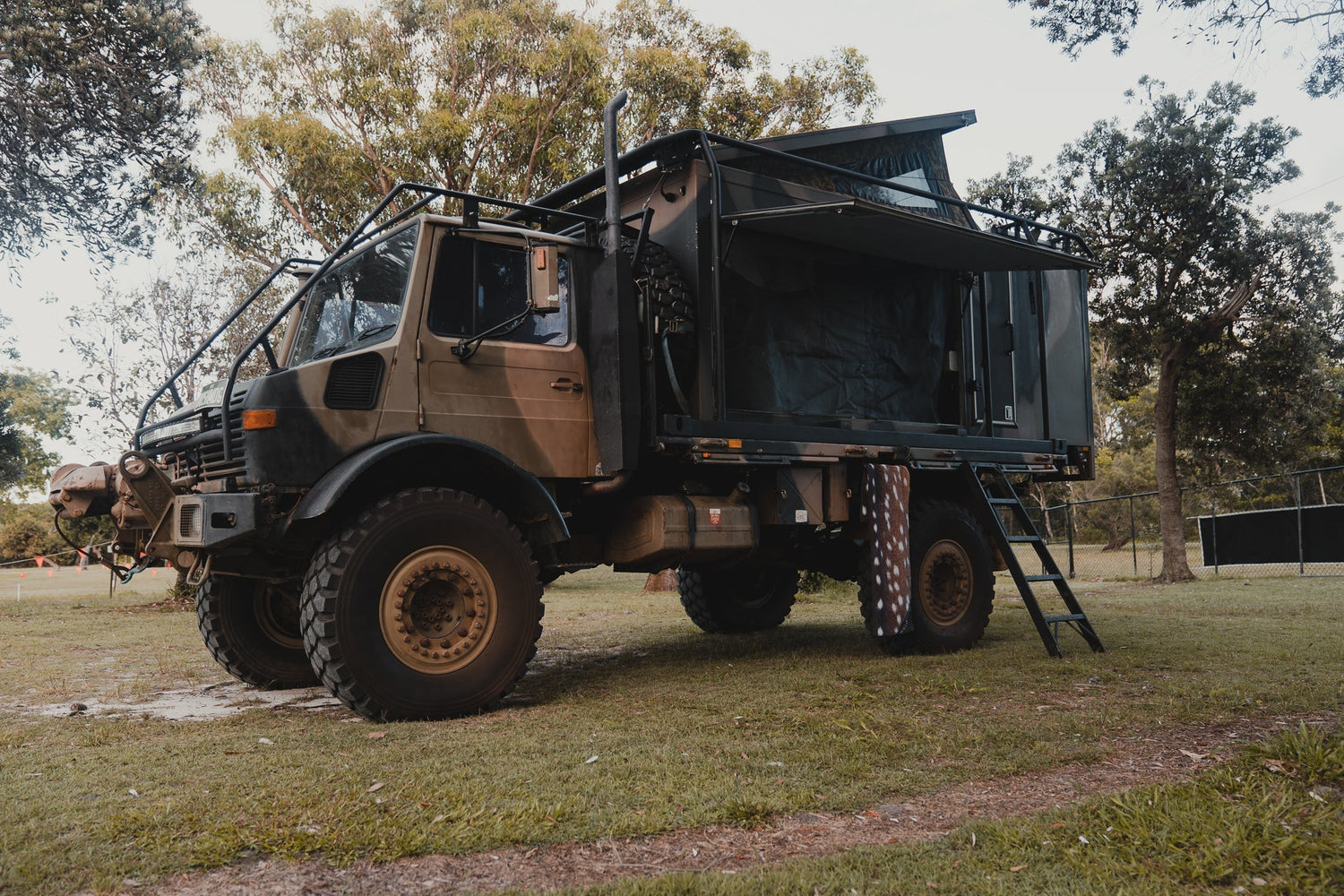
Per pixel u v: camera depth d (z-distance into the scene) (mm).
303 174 15711
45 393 45219
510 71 16609
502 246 5449
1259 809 2789
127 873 2496
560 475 5461
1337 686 5027
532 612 5047
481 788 3240
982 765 3562
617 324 5473
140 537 5715
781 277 6426
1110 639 7348
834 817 2986
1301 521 17375
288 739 4156
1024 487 8641
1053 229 7801
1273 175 17266
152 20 13523
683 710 4719
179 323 16469
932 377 7359
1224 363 18672
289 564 5387
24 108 12945
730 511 6078
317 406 4750
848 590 13562
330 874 2514
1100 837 2639
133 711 5066
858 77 18703
